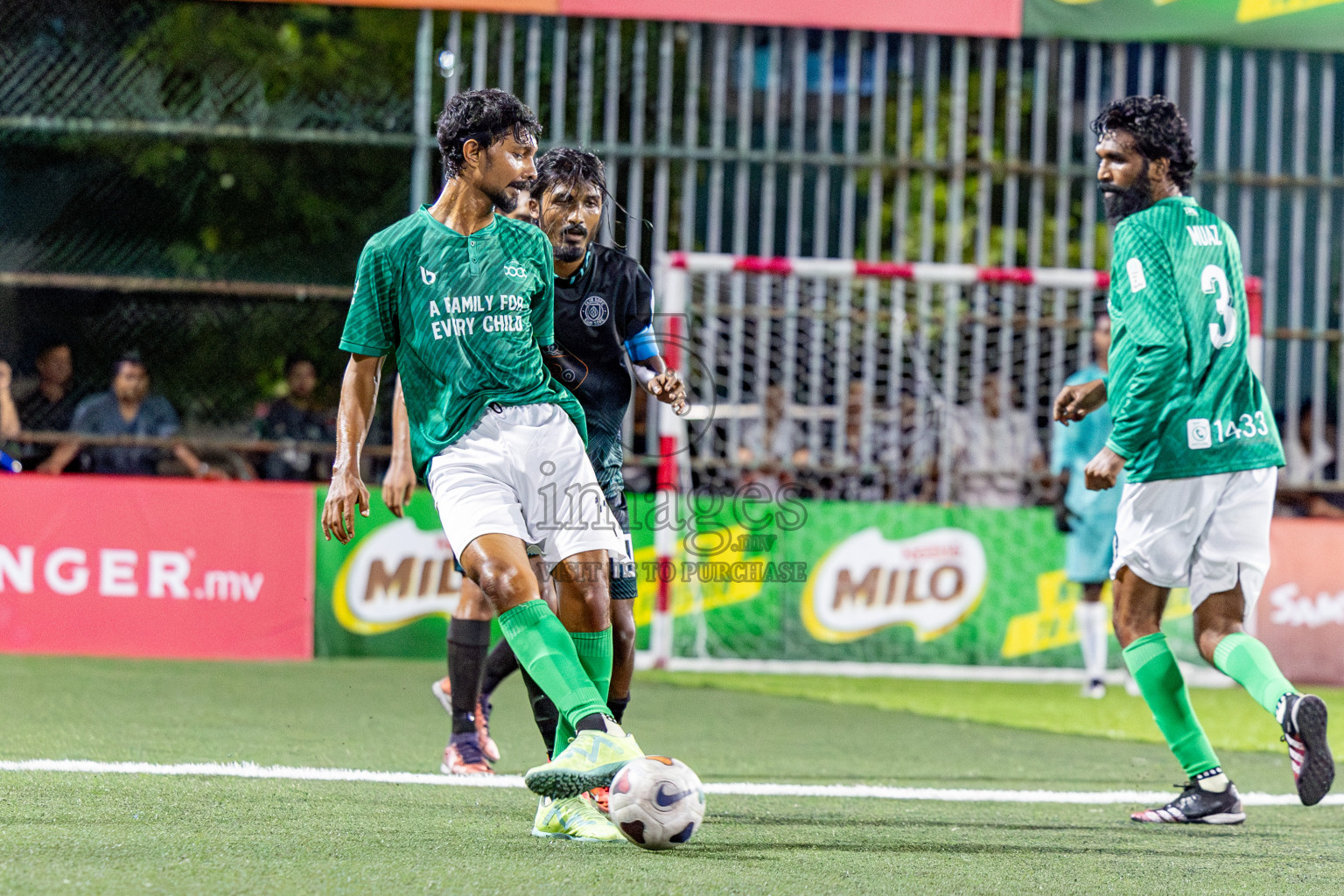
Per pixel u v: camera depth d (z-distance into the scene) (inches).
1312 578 1208.2
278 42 1199.6
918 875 431.2
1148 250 566.3
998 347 1347.2
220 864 410.0
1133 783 685.9
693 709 957.8
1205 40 1168.2
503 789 597.9
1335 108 1386.6
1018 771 724.0
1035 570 1213.1
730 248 1366.9
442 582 1164.5
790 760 739.4
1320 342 1253.7
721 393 1295.5
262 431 1213.7
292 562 1146.7
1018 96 1232.8
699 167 1316.4
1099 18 1158.3
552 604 603.8
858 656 1195.3
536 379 470.0
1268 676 541.0
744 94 1220.5
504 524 450.9
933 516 1208.8
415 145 1205.1
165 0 1183.6
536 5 1144.2
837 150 1438.2
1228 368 572.7
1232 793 562.3
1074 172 1236.5
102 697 873.5
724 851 463.8
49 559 1126.4
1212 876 444.5
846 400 1250.0
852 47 1229.1
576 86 1294.3
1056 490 1130.7
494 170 459.2
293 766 633.0
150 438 1178.0
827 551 1200.2
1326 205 1237.1
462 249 460.8
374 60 1213.7
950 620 1203.9
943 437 1226.6
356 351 466.3
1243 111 1234.0
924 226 1240.8
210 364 1211.2
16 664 1033.5
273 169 1208.8
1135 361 568.7
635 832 420.5
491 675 668.7
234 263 1205.1
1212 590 576.7
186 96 1190.9
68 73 1178.0
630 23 1318.9
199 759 641.6
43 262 1183.6
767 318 1240.8
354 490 459.5
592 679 481.4
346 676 1045.2
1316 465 1252.5
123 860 411.2
